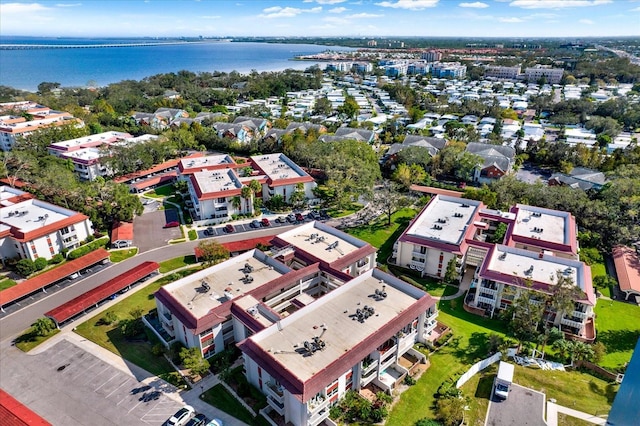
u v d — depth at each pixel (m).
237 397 58.38
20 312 77.25
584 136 189.62
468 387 60.22
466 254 91.38
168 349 67.19
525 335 67.06
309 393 49.62
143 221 113.88
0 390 58.00
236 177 121.56
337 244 85.50
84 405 57.22
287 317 60.78
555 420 54.53
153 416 55.50
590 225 103.19
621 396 29.05
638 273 87.12
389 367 63.91
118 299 80.69
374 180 129.25
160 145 156.50
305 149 148.50
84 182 137.00
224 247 94.44
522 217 101.25
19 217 98.44
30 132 169.38
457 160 146.88
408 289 69.12
